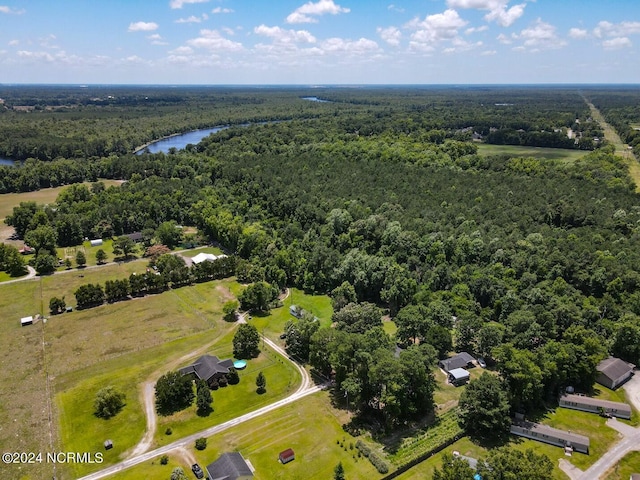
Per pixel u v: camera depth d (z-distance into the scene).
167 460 78.75
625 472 78.06
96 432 86.06
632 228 157.12
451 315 121.75
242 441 84.31
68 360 109.75
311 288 154.25
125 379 102.88
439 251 151.50
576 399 95.62
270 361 111.25
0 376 102.88
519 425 88.19
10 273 160.75
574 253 138.12
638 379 106.25
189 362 109.88
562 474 77.38
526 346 106.56
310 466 78.62
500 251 145.25
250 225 189.00
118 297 145.12
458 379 102.62
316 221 186.00
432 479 74.94
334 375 105.62
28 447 82.00
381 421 90.56
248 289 137.75
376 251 165.12
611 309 119.94
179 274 153.62
